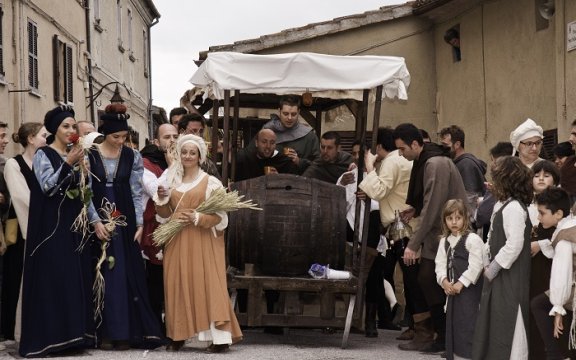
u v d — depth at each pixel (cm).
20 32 1814
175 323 905
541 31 1752
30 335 880
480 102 1947
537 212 829
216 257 916
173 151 931
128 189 936
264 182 975
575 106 1580
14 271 955
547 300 762
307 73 979
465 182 1076
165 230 901
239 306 1063
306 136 1207
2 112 1705
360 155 1039
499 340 755
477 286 821
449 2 1936
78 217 898
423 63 2080
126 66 3055
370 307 1076
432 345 934
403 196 1004
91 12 2473
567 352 745
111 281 909
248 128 1389
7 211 957
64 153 925
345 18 1989
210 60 986
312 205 966
